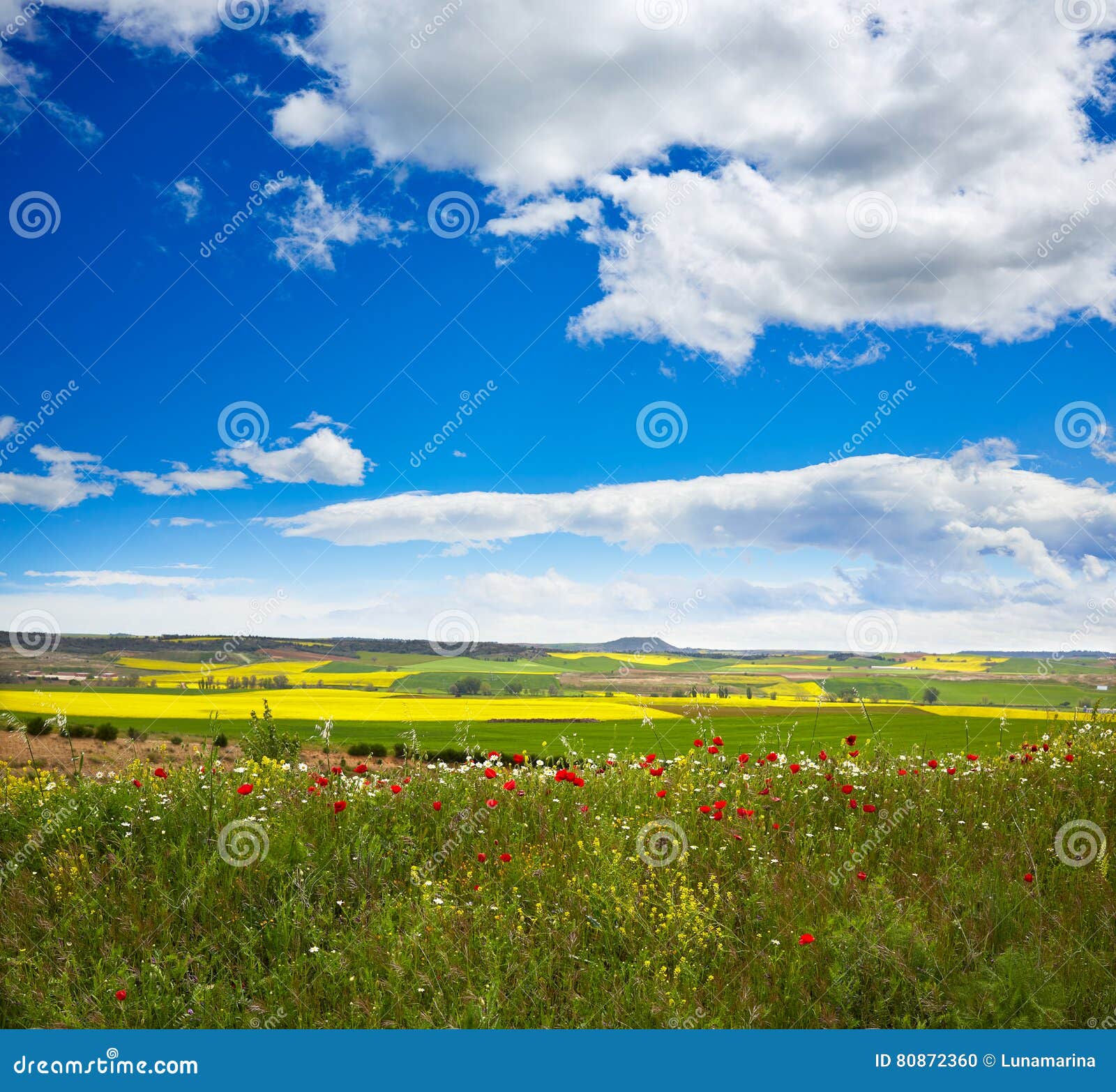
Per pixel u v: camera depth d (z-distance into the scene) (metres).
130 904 5.46
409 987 4.62
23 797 7.18
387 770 8.74
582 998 4.59
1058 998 4.48
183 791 7.24
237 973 4.97
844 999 4.54
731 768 9.31
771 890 5.89
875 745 9.94
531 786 8.45
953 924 5.24
